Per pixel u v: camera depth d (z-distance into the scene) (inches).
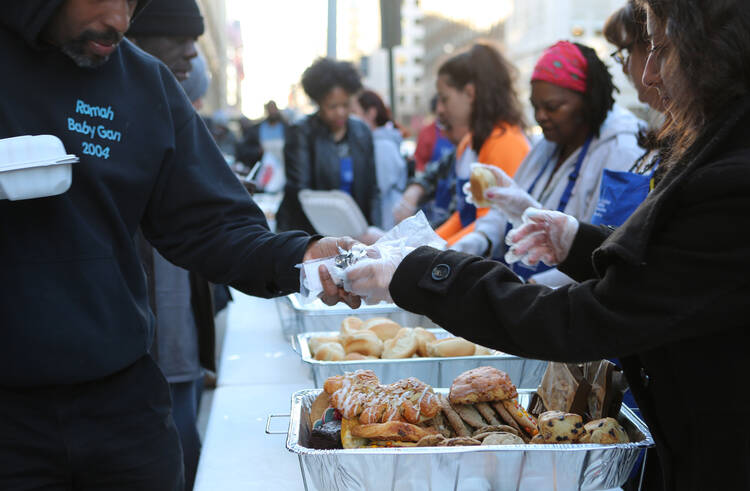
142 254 87.9
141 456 50.8
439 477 42.2
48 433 47.6
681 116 37.0
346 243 51.3
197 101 130.0
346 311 82.1
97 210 48.3
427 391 47.7
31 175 41.4
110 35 45.2
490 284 39.6
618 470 43.1
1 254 45.5
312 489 51.3
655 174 48.0
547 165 90.2
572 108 82.7
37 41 45.4
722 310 33.5
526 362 62.4
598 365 49.8
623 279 35.6
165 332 89.8
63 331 46.2
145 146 50.3
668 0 35.0
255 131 355.9
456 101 110.0
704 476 37.2
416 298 41.6
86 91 47.9
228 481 59.4
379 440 45.9
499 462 42.3
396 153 168.1
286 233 53.6
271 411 75.5
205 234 54.1
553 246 46.5
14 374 46.0
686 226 34.3
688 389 37.1
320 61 154.2
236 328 112.9
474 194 70.1
